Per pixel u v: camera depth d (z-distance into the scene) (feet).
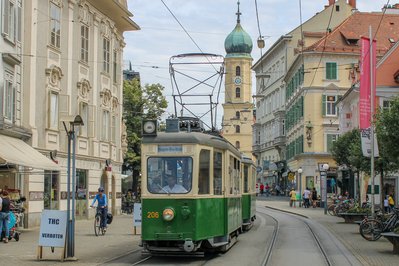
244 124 384.06
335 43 221.25
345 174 190.70
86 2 116.67
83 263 52.31
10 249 62.69
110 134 131.64
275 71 299.17
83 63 115.55
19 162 74.28
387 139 75.00
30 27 93.81
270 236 81.56
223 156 59.93
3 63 84.12
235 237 70.90
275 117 295.28
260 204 210.38
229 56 381.40
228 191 60.95
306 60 221.87
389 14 230.89
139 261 53.88
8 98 86.53
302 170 224.94
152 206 54.34
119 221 114.93
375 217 80.38
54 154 99.50
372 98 88.53
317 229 95.45
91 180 119.55
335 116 222.28
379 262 54.85
